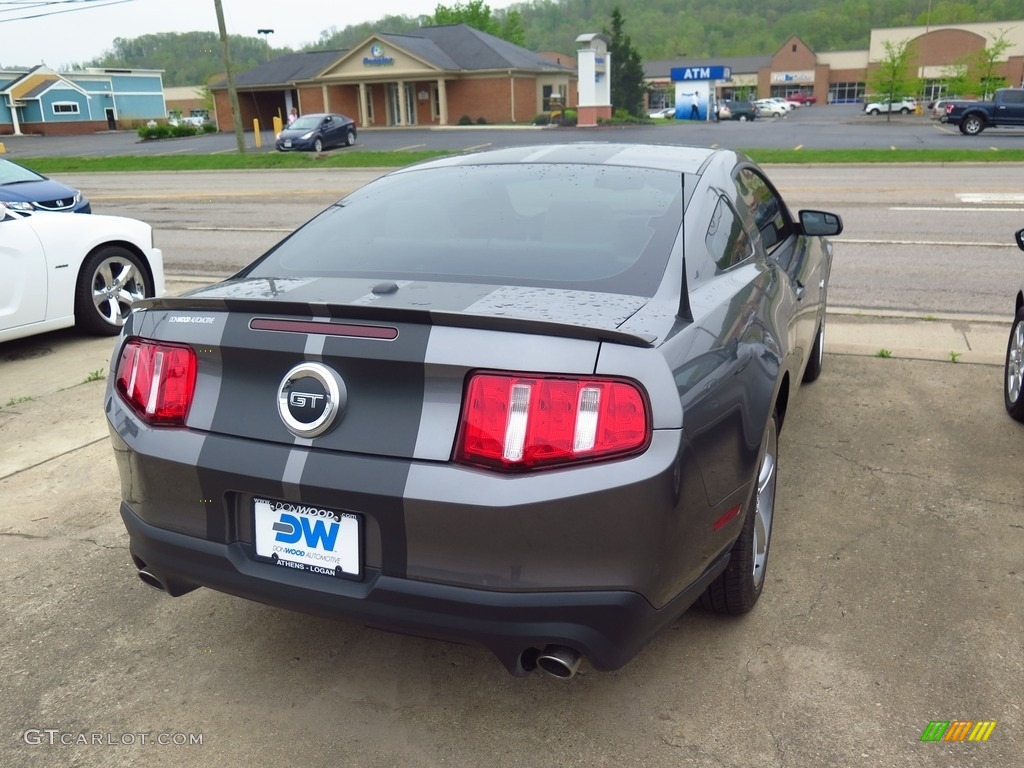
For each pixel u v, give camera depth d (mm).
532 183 3188
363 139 39875
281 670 2797
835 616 2969
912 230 11031
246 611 3141
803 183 17031
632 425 2088
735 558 2740
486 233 2865
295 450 2260
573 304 2365
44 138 60844
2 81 66750
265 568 2367
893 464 4145
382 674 2768
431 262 2727
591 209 2943
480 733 2484
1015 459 4176
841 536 3494
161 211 15781
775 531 3541
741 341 2627
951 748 2365
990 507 3709
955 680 2633
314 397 2225
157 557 2516
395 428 2176
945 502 3760
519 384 2082
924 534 3498
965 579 3174
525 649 2174
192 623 3064
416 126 51469
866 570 3244
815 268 4527
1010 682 2621
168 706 2633
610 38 51844
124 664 2836
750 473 2549
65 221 6465
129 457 2498
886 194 14836
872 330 6555
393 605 2205
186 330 2434
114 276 6914
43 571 3395
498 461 2082
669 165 3314
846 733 2432
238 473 2301
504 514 2064
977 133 33219
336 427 2229
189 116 100438
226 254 10734
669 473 2109
